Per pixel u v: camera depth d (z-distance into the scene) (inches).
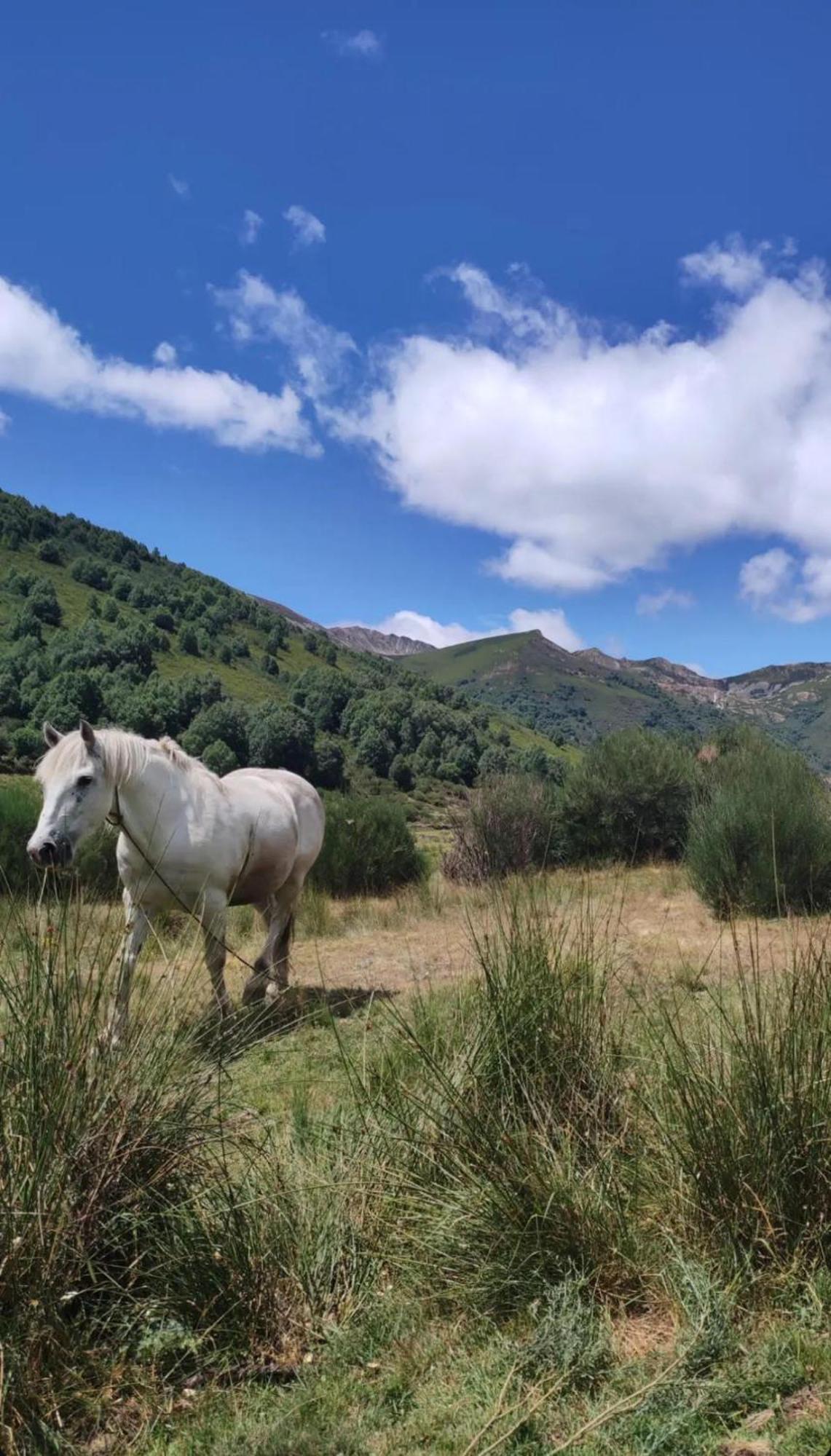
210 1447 76.3
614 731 594.6
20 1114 93.5
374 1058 144.6
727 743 689.6
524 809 507.8
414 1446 75.5
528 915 146.4
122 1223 96.6
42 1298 85.7
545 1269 97.5
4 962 114.7
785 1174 99.0
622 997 146.5
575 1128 117.2
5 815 410.3
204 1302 94.6
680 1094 106.3
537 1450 73.5
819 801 397.1
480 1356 87.8
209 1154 113.5
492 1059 125.9
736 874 348.5
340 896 476.4
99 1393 82.7
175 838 216.1
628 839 518.9
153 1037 111.0
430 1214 106.3
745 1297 91.0
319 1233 106.1
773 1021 109.1
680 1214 101.7
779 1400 76.3
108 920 115.4
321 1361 89.0
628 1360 84.7
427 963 287.6
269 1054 191.8
